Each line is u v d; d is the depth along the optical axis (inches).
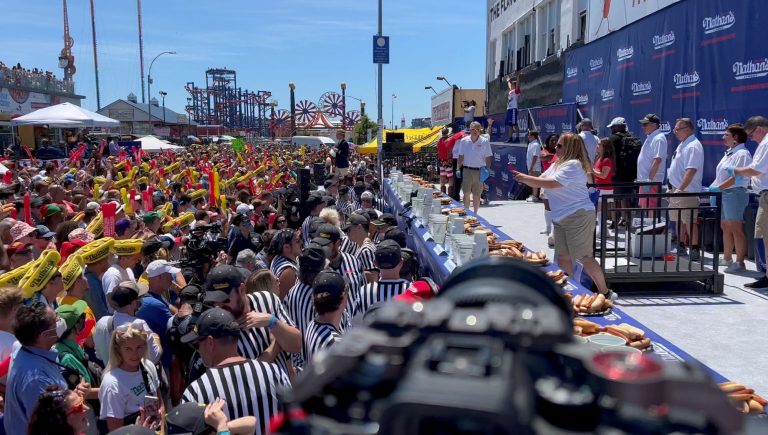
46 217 350.3
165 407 201.9
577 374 30.5
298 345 161.8
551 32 873.5
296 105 3878.0
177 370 210.8
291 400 33.2
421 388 27.7
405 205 414.3
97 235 326.6
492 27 1232.8
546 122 643.5
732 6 299.7
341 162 746.2
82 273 215.5
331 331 154.6
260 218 423.2
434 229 287.1
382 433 27.2
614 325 147.8
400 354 32.9
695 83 338.0
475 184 468.4
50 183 547.5
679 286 254.2
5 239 273.9
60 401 130.9
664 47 375.6
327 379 33.4
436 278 253.9
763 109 278.1
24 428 148.0
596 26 608.1
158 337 200.8
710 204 287.3
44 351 152.0
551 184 210.2
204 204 505.0
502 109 1013.2
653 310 221.0
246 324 157.1
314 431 31.2
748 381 158.1
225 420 119.0
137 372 164.7
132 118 2950.3
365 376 33.2
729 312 216.1
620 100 454.0
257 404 128.6
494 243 254.4
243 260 261.6
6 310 167.8
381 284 188.5
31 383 146.3
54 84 1788.9
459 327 32.9
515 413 25.7
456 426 26.5
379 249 187.5
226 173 823.7
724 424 27.3
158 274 228.2
